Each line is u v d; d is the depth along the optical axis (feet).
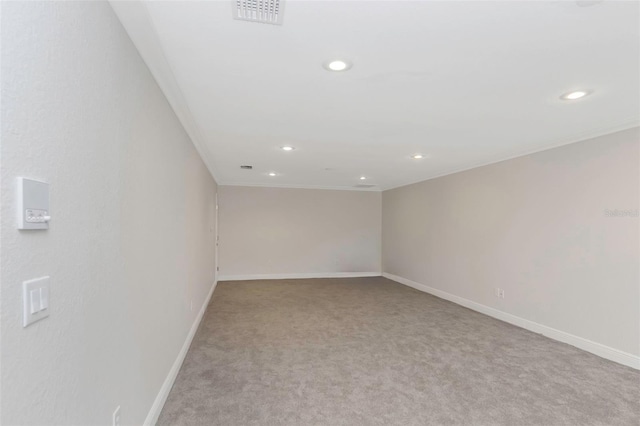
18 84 2.67
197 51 5.88
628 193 9.96
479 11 4.75
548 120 9.66
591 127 10.31
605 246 10.54
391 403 7.77
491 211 15.42
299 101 8.28
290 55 6.04
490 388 8.49
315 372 9.37
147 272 6.30
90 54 3.94
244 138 11.78
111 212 4.58
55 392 3.23
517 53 5.96
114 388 4.75
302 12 4.77
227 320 14.42
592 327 10.87
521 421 7.09
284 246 25.68
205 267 16.17
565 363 10.02
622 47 5.74
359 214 27.12
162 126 7.31
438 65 6.42
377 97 8.02
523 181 13.70
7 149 2.54
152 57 6.03
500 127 10.36
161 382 7.50
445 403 7.78
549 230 12.48
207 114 9.24
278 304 17.34
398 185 24.41
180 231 9.48
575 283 11.46
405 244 23.45
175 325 8.90
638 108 8.65
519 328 13.43
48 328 3.11
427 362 10.09
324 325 13.79
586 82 7.15
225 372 9.31
